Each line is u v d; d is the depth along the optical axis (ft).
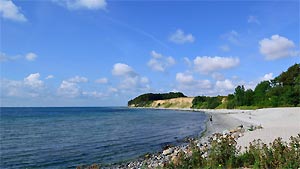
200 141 100.83
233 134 98.84
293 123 126.31
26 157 83.51
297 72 326.44
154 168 49.98
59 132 152.76
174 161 44.32
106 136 132.05
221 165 40.32
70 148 98.84
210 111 446.60
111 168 66.69
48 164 73.92
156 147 98.63
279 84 343.46
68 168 69.15
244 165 41.34
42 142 114.93
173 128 172.45
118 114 408.67
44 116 350.02
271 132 81.15
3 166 71.97
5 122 237.25
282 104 281.74
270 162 38.55
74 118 299.79
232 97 469.57
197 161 42.42
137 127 181.68
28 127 187.32
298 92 271.69
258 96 362.12
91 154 86.63
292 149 38.55
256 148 45.16
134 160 75.46
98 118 298.97
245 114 242.99
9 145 107.55
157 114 401.49
